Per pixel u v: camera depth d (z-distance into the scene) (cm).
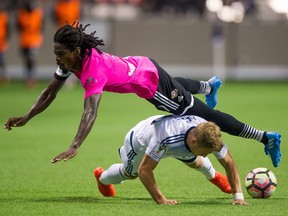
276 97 4062
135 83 1405
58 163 1970
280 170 1820
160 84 1428
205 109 1452
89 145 2331
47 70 5197
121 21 5241
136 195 1488
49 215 1267
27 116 1483
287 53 5378
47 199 1439
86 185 1628
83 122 1312
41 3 5162
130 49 5269
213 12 5912
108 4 5825
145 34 5278
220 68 5353
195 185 1612
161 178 1717
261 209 1296
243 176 1752
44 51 5178
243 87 4800
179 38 5316
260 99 3944
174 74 5322
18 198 1452
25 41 4559
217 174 1474
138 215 1251
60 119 3075
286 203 1359
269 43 5366
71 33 1345
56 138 2495
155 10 5719
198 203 1366
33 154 2141
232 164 1330
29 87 4616
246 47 5359
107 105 3775
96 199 1439
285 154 2095
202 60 5344
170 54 5316
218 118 1445
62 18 4538
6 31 4759
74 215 1262
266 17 5875
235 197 1344
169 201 1346
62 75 1448
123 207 1330
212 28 5319
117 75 1384
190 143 1280
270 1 6022
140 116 3200
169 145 1300
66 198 1452
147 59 1450
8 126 1487
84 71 1352
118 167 1424
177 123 1312
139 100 4103
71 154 1287
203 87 1587
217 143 1257
